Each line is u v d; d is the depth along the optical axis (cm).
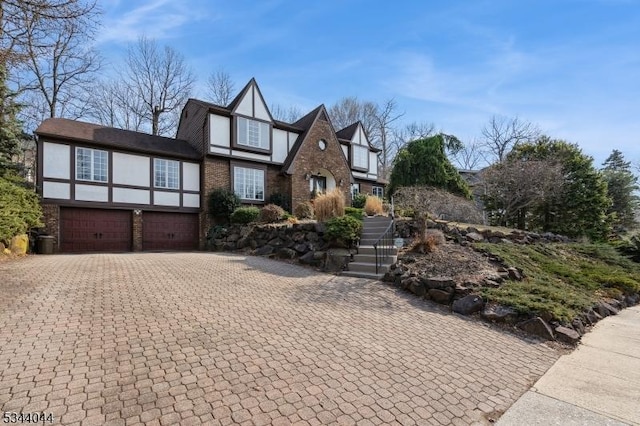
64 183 1344
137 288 642
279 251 1127
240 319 494
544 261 895
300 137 1942
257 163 1789
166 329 441
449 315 579
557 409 310
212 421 260
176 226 1614
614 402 324
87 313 487
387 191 2111
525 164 1638
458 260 772
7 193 1027
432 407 302
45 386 295
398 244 923
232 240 1456
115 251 1448
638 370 402
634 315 676
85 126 1520
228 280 750
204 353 377
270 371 346
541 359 432
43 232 1283
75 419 253
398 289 713
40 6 734
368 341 445
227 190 1644
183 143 1788
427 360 400
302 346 413
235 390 306
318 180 1983
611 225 1950
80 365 336
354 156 2292
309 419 271
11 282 643
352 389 322
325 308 574
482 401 318
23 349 364
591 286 775
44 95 2011
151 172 1550
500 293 606
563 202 1800
